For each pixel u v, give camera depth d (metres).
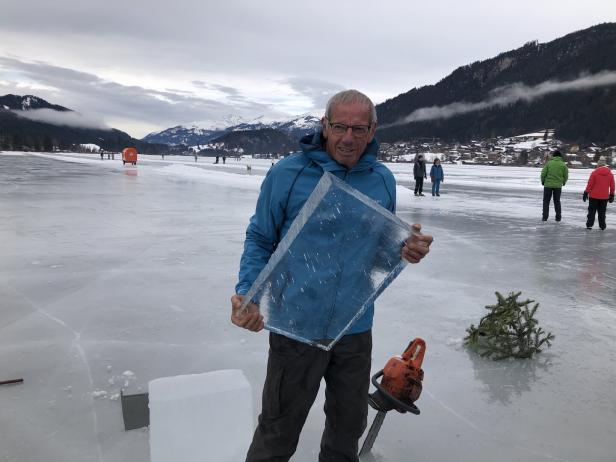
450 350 3.54
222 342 3.57
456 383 3.03
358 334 1.83
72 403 2.67
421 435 2.46
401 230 1.60
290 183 1.68
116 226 8.81
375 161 1.77
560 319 4.29
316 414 2.65
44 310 4.22
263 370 3.13
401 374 2.06
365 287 1.67
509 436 2.46
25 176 23.36
